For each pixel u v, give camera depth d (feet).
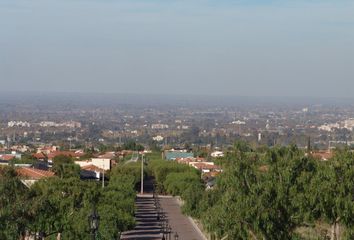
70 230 212.02
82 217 217.97
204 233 317.83
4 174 196.34
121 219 265.75
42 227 194.29
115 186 370.32
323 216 183.62
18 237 167.73
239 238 189.88
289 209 184.03
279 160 190.19
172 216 398.42
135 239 301.84
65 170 438.40
